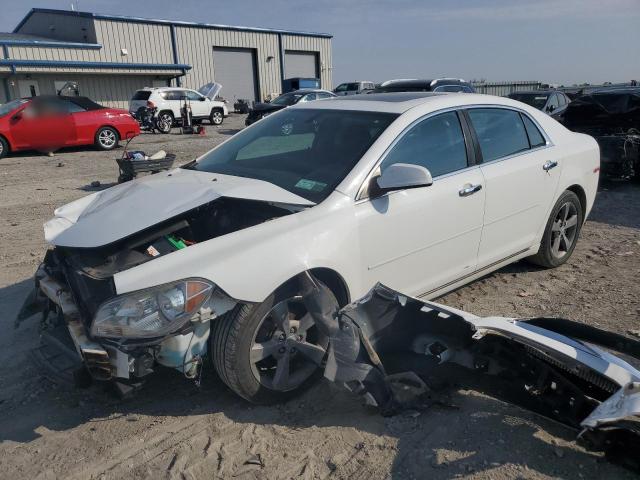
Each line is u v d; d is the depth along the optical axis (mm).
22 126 14383
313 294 2984
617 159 9094
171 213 3062
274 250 2947
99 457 2801
